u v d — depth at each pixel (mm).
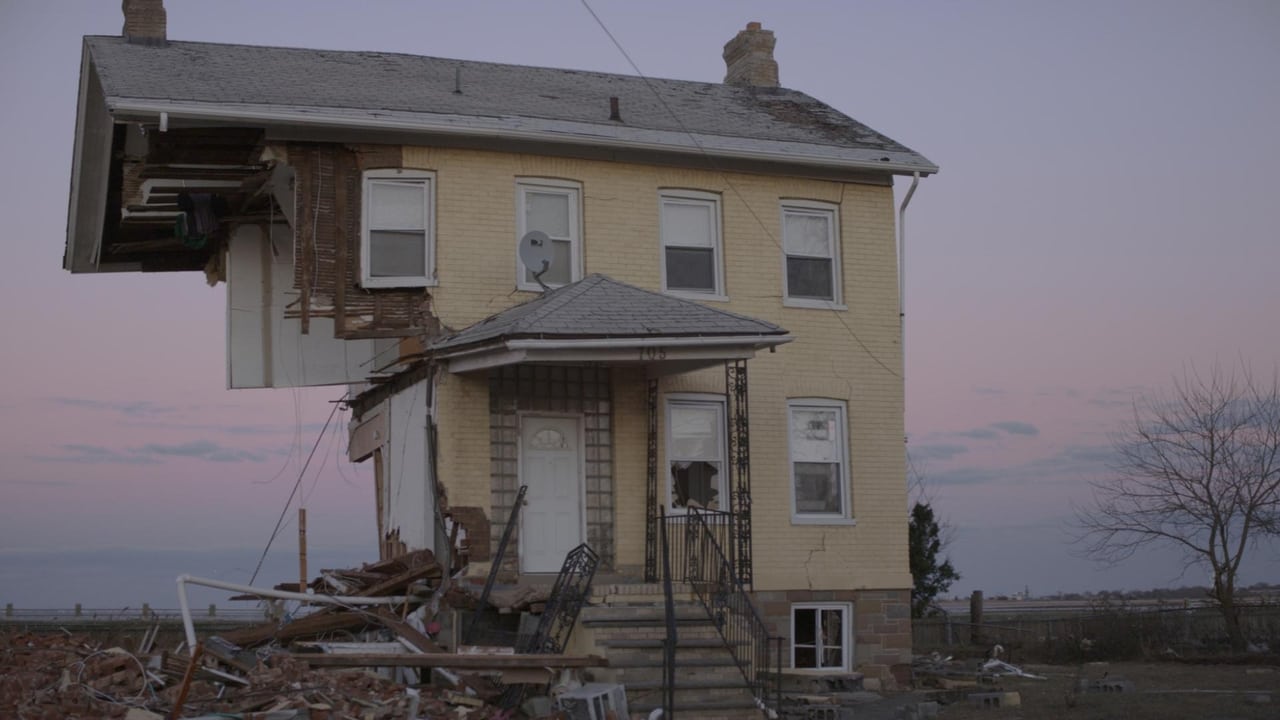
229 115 16312
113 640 15320
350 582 17172
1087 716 14578
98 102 18734
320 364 20016
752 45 24078
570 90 20938
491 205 17953
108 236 21781
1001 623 27125
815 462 19281
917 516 30766
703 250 19266
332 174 17281
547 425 17781
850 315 19703
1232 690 16797
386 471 19344
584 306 16359
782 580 18562
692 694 14547
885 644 19062
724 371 18656
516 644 15781
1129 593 40031
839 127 21141
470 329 17219
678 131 19125
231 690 12617
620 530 17719
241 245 20156
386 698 12789
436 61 21453
